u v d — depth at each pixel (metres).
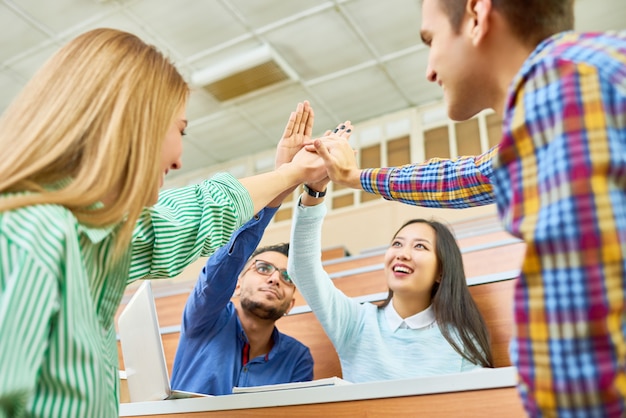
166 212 0.70
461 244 2.28
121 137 0.53
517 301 0.38
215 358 1.24
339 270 2.37
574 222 0.35
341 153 0.92
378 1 3.43
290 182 0.92
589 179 0.35
